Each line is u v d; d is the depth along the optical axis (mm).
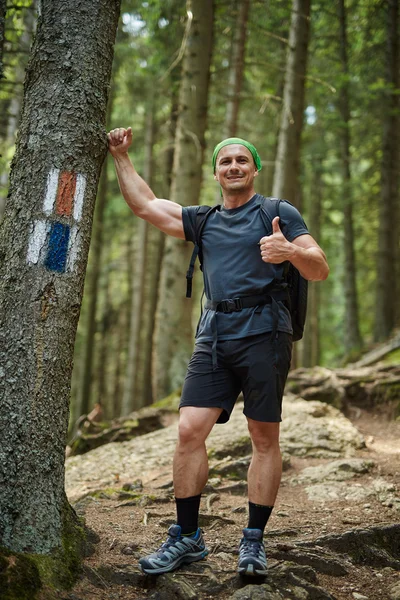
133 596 2551
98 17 2854
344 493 4320
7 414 2570
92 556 2797
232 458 5309
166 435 6254
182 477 2727
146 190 3062
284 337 2744
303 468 5105
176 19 8969
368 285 19453
